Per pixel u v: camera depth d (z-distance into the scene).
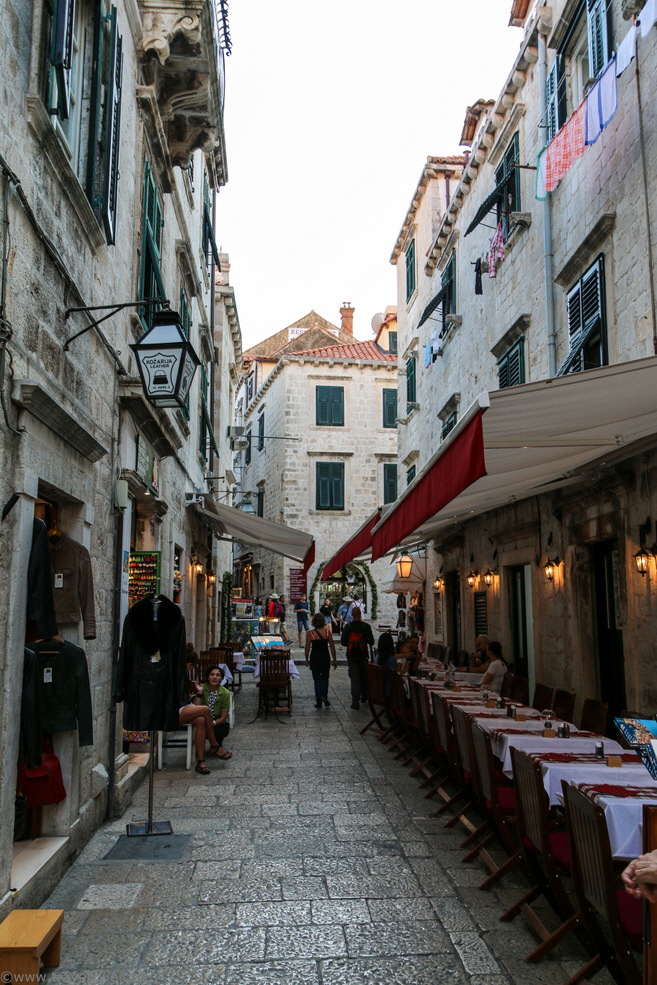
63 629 5.30
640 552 7.20
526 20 11.83
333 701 13.61
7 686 3.84
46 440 4.46
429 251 17.78
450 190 19.11
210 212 17.91
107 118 5.93
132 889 4.63
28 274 4.15
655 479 6.96
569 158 8.86
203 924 4.15
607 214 8.11
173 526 11.02
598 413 5.41
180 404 6.45
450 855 5.29
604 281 8.36
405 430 21.98
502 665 10.42
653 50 7.26
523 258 11.56
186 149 10.04
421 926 4.14
